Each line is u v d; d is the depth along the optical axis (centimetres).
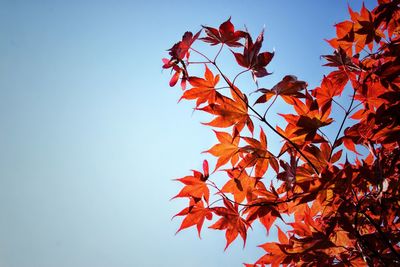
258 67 138
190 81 140
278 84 137
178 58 139
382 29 148
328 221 139
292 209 145
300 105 140
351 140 141
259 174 141
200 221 143
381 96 140
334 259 142
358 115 146
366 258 139
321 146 140
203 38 139
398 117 137
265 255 144
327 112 138
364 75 144
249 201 142
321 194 136
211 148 142
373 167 138
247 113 140
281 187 142
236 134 140
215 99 140
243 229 142
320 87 143
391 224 142
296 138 140
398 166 140
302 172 139
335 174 135
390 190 138
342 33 147
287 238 145
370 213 142
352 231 138
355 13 145
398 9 142
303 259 142
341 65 145
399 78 141
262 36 137
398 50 140
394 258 137
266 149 140
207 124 141
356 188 141
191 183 143
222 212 142
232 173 142
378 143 142
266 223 144
